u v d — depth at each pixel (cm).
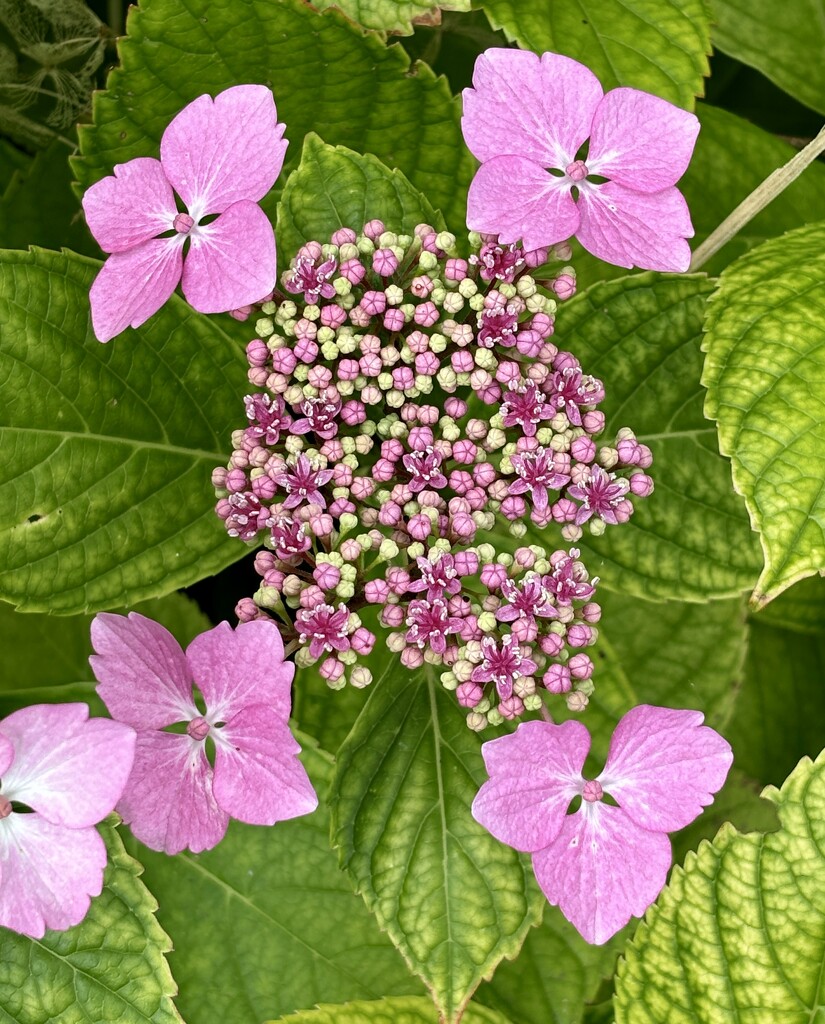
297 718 48
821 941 44
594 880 43
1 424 45
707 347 44
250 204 43
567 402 44
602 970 48
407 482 45
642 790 43
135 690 43
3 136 54
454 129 48
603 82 48
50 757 42
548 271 47
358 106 48
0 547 45
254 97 44
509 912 44
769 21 52
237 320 46
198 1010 47
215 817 43
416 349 44
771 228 52
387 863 44
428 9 47
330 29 46
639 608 53
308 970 48
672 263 44
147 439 46
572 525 44
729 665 52
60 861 43
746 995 45
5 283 44
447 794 45
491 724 45
